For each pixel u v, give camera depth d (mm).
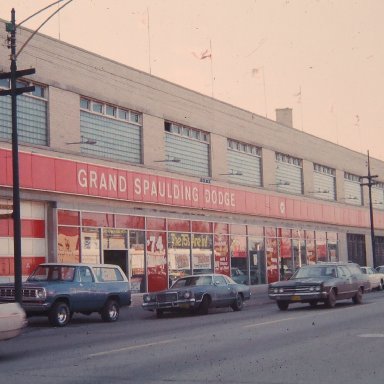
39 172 26875
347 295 26297
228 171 40688
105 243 30531
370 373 10344
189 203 36281
